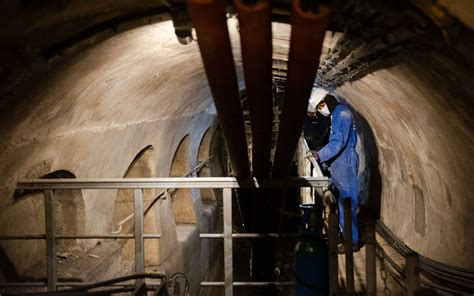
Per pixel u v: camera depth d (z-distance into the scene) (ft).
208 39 6.74
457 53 7.88
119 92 13.82
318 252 12.07
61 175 14.92
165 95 18.07
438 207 15.98
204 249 26.76
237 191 18.45
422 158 16.03
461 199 13.51
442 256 15.19
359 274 16.75
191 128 27.84
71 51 9.42
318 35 6.57
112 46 10.28
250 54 7.33
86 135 13.98
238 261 34.40
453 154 12.72
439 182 15.17
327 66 14.61
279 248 24.80
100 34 9.34
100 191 16.21
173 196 25.59
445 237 15.25
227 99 9.00
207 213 29.81
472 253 12.85
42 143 11.97
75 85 11.23
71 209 14.96
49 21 7.97
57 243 15.03
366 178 25.36
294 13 6.26
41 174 13.16
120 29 9.46
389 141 20.02
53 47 9.14
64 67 9.98
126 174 20.92
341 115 18.80
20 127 10.69
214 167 39.34
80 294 9.05
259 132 11.87
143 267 12.37
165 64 14.02
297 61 7.48
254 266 18.19
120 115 15.44
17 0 6.89
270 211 17.26
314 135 23.48
